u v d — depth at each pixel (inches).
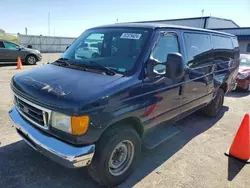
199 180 124.8
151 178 124.0
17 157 136.3
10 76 394.0
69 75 113.4
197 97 174.4
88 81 104.8
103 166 105.6
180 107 154.0
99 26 157.8
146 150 154.3
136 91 110.2
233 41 241.1
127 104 106.3
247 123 144.7
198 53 166.2
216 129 199.0
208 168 136.8
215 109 224.5
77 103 90.7
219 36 207.6
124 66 116.4
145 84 115.5
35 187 112.4
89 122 93.1
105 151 103.9
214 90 203.5
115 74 111.7
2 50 531.5
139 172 128.8
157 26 132.3
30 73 126.7
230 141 175.6
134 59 117.4
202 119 223.3
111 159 109.5
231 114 242.8
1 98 252.2
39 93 101.6
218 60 202.1
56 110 94.0
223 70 214.4
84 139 94.3
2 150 143.1
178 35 145.6
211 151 157.9
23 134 117.6
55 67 131.3
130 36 129.6
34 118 107.7
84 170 127.4
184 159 145.6
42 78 114.0
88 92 95.8
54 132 99.1
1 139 156.9
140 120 118.3
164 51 132.6
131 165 122.2
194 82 163.2
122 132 109.0
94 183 117.3
